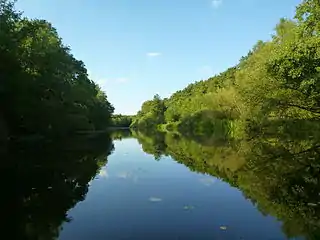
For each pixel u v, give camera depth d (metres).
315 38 21.16
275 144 28.64
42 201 13.43
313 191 14.09
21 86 30.91
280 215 11.25
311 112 25.61
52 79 38.56
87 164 24.09
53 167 22.02
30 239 9.26
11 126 35.41
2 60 29.33
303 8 22.42
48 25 47.94
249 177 18.05
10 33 31.23
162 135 68.56
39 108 36.22
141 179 18.33
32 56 35.47
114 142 49.03
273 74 22.39
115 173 20.38
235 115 47.50
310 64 20.23
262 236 9.33
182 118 78.69
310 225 10.20
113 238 9.27
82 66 61.31
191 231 9.80
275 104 24.70
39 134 41.81
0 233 9.73
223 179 17.92
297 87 22.42
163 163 24.83
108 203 13.16
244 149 28.16
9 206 12.66
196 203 13.03
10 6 31.50
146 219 10.99
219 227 10.11
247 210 11.93
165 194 14.61
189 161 25.64
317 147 24.08
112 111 119.50
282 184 15.64
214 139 46.62
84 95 55.16
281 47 24.05
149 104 132.88
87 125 61.56
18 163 23.00
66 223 10.62
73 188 15.97
